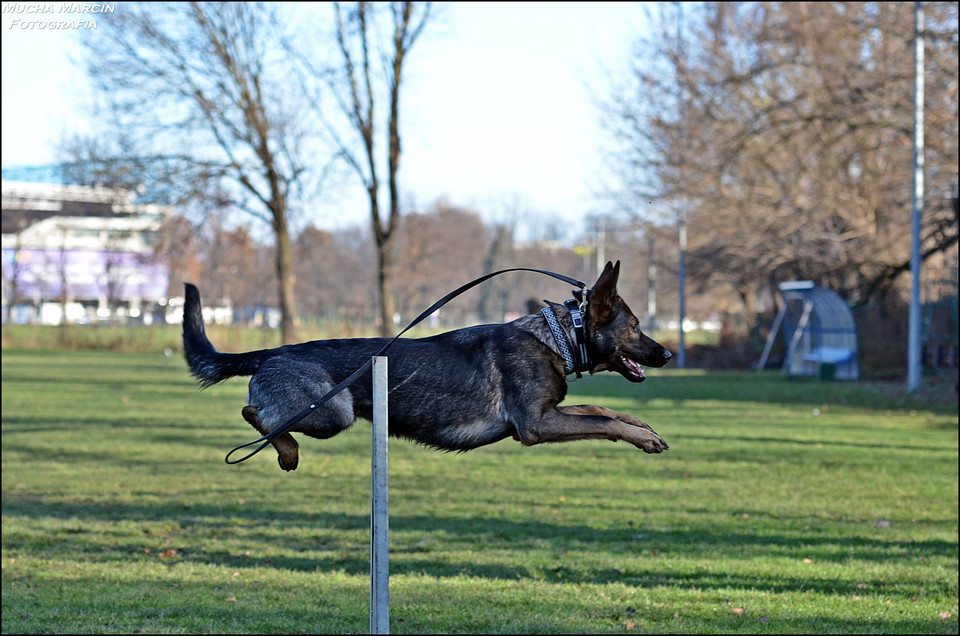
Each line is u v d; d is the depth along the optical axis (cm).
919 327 2758
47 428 2033
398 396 514
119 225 5856
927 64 2920
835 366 3431
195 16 3450
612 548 977
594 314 534
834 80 3147
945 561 919
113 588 812
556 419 514
